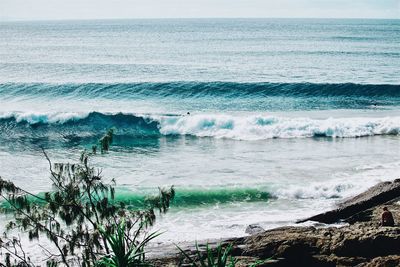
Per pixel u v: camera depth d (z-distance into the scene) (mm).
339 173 19797
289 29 168750
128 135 28328
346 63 61438
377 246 10414
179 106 35469
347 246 10508
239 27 187375
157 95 38844
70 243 9328
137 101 37375
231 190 17719
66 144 26078
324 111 33969
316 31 153250
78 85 38750
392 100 37969
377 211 14406
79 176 9750
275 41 102562
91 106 35062
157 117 28984
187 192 17500
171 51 76562
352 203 15656
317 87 38969
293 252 10727
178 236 13516
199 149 24578
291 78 47812
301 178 19141
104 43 95625
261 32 144500
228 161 22031
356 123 28094
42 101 36781
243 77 48125
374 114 32969
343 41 104312
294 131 27578
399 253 10289
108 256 7020
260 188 17875
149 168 20766
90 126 29094
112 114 29250
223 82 39219
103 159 22328
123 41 101625
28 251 12352
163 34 131500
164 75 48969
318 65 59094
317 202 16578
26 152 24000
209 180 18953
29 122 29156
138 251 7453
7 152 23969
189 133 28328
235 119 28500
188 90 38875
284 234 11734
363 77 49156
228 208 16031
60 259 11523
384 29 173125
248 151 24016
